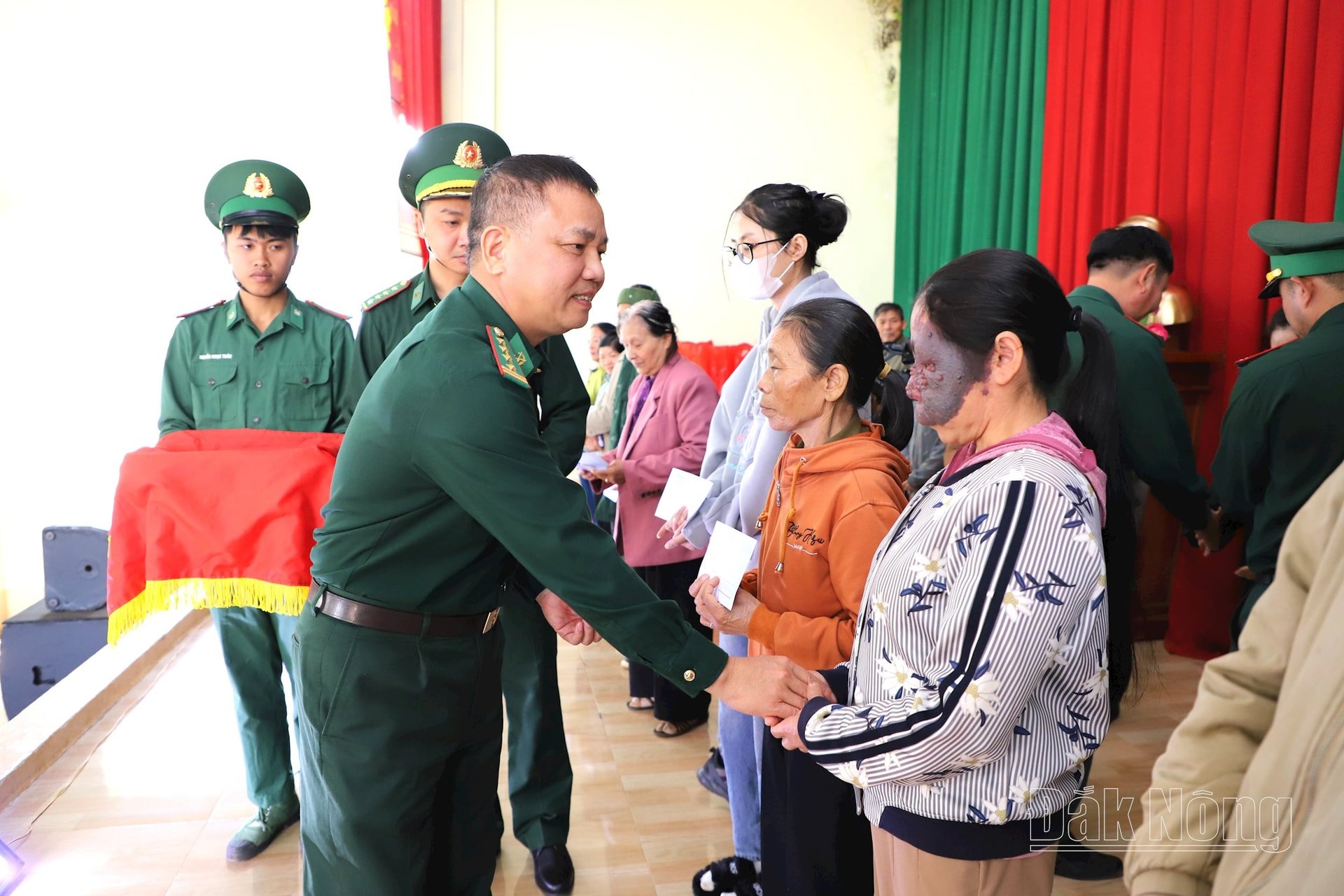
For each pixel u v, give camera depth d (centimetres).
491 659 135
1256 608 66
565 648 365
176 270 558
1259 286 372
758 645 149
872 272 700
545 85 641
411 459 112
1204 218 411
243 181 202
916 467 286
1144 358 211
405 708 122
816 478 132
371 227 601
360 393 206
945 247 628
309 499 178
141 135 550
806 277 180
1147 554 349
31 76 531
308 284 597
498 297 123
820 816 115
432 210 199
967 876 89
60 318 542
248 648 207
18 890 194
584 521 116
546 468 116
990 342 91
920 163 661
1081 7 499
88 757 261
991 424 95
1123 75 468
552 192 117
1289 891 53
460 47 624
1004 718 81
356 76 587
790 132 676
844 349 133
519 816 202
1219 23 398
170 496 174
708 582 137
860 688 101
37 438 541
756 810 177
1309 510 62
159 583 174
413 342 118
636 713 295
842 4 675
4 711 419
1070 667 86
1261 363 196
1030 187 552
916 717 85
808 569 130
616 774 250
